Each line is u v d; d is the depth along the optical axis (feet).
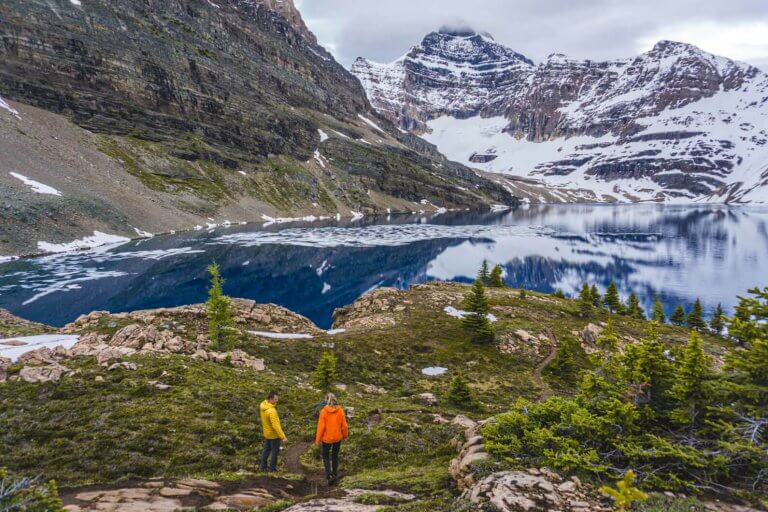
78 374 76.18
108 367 81.00
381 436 69.62
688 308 354.95
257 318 174.81
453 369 156.46
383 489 42.70
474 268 471.62
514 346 186.39
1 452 51.93
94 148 595.47
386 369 145.18
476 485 35.68
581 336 207.72
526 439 41.60
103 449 54.29
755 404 38.83
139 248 442.50
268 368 114.01
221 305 119.75
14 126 511.81
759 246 614.34
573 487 34.78
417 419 86.38
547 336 203.00
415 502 36.76
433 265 477.36
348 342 159.12
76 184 492.13
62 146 546.26
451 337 188.55
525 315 234.58
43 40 639.76
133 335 108.17
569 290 408.05
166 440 58.54
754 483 34.04
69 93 631.97
